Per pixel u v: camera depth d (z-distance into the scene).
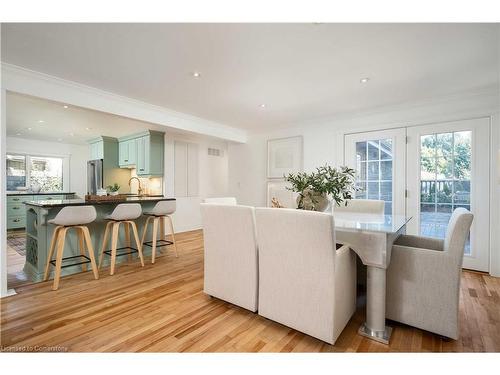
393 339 1.70
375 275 1.74
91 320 1.92
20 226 5.61
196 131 4.27
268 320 1.94
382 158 3.70
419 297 1.74
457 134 3.16
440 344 1.64
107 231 3.20
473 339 1.69
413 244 2.19
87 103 2.91
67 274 2.96
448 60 2.28
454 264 1.62
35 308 2.10
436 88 2.95
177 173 5.44
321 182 2.17
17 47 2.06
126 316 1.99
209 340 1.68
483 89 2.94
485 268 2.98
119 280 2.77
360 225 1.85
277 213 1.71
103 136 5.54
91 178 5.94
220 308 2.13
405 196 3.50
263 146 5.11
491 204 2.93
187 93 3.14
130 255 3.57
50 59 2.27
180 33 1.88
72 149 6.85
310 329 1.62
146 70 2.50
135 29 1.82
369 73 2.56
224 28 1.82
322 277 1.56
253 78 2.69
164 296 2.36
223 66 2.42
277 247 1.75
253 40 1.97
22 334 1.73
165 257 3.67
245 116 4.18
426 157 3.37
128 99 3.29
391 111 3.62
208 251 2.25
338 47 2.07
